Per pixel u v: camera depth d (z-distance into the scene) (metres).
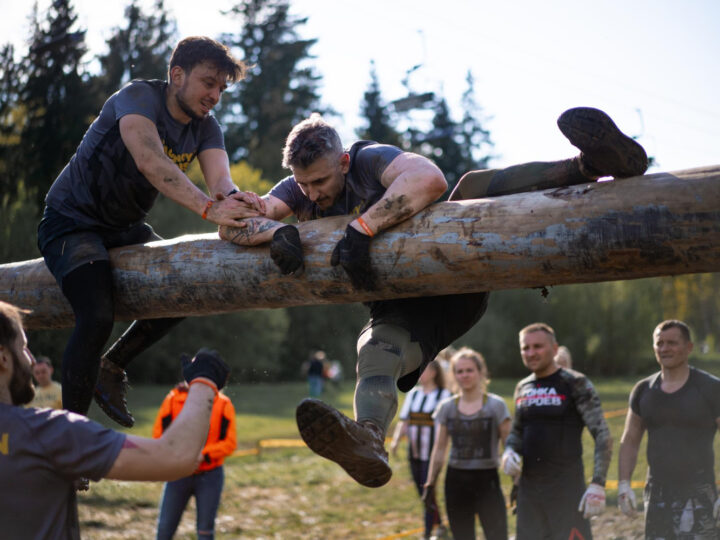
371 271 2.53
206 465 5.59
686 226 2.08
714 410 4.27
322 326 41.09
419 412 6.62
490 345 35.78
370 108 50.16
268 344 34.66
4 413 1.89
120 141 2.89
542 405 4.67
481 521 5.45
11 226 16.89
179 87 2.92
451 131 53.28
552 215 2.27
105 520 7.52
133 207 3.08
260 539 6.98
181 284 2.96
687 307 38.16
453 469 5.50
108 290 2.98
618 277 2.26
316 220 2.77
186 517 7.83
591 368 35.50
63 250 2.99
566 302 35.88
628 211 2.16
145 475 1.90
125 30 27.31
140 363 30.98
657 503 4.37
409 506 8.13
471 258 2.37
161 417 5.69
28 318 3.47
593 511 4.36
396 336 2.58
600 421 4.56
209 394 2.06
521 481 4.75
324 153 2.68
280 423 17.45
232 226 2.79
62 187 3.06
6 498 1.83
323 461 11.19
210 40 2.93
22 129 22.69
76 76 23.52
